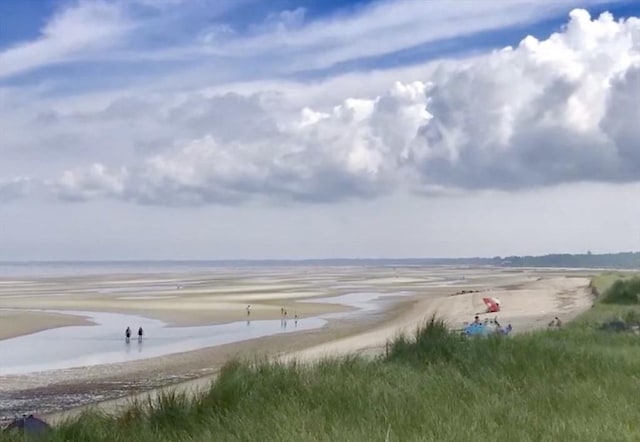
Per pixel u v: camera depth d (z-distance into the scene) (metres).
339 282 116.56
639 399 8.95
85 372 25.72
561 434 7.16
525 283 103.19
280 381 9.52
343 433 7.19
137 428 8.20
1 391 21.86
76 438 8.20
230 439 7.36
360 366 11.11
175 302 64.25
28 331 40.44
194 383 17.81
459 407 8.32
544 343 13.09
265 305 60.16
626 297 38.59
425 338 13.27
